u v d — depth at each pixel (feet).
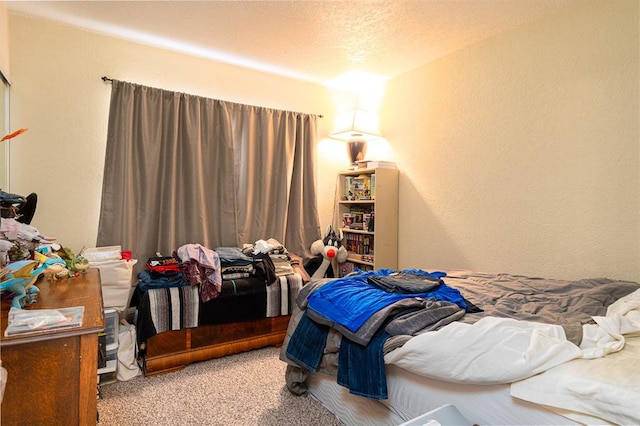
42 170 8.18
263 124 10.73
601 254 6.88
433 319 4.80
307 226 11.71
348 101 12.67
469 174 9.22
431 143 10.20
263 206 10.69
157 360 7.40
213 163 10.00
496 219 8.63
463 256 9.39
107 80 8.70
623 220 6.58
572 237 7.29
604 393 3.01
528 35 7.95
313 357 5.88
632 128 6.46
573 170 7.25
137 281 8.58
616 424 2.93
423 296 5.60
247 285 8.43
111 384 6.99
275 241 10.09
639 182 6.39
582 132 7.11
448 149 9.73
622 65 6.57
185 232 9.48
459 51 9.41
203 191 9.61
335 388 5.96
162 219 9.15
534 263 7.90
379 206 10.77
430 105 10.21
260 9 7.48
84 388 3.19
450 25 8.13
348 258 11.73
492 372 3.68
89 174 8.67
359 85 12.23
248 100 10.77
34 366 3.04
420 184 10.53
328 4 7.27
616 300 5.53
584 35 7.06
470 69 9.15
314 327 6.02
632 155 6.47
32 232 4.94
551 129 7.59
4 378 2.57
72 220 8.52
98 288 4.55
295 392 6.52
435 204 10.11
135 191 8.82
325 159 12.34
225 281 8.29
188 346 7.75
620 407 2.90
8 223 4.62
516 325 4.13
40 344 3.05
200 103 9.70
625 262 6.56
